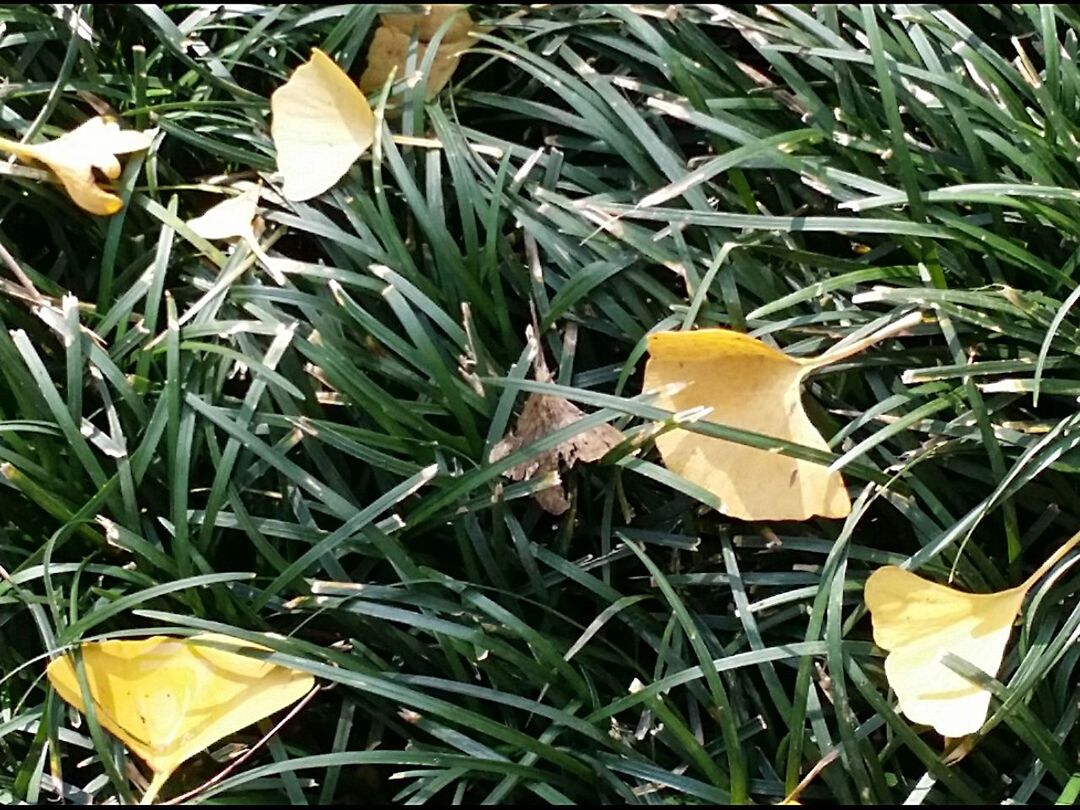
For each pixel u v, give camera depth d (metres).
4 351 0.63
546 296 0.65
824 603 0.62
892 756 0.63
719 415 0.63
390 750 0.62
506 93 0.68
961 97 0.65
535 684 0.63
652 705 0.61
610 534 0.64
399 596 0.63
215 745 0.63
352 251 0.65
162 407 0.63
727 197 0.65
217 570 0.65
